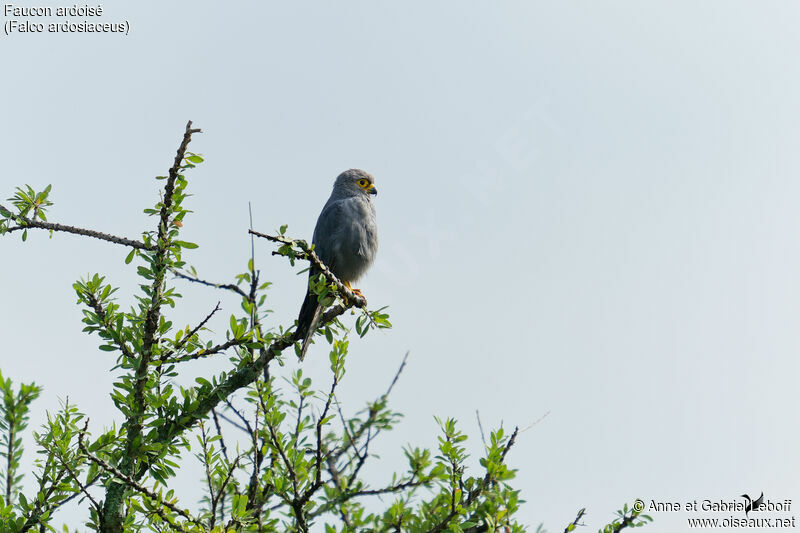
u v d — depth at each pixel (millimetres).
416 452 10945
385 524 10383
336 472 11820
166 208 9602
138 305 9875
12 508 9195
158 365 10047
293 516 10602
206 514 9664
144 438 9859
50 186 10023
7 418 9578
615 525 10148
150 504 9391
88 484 9867
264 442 10938
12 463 9656
